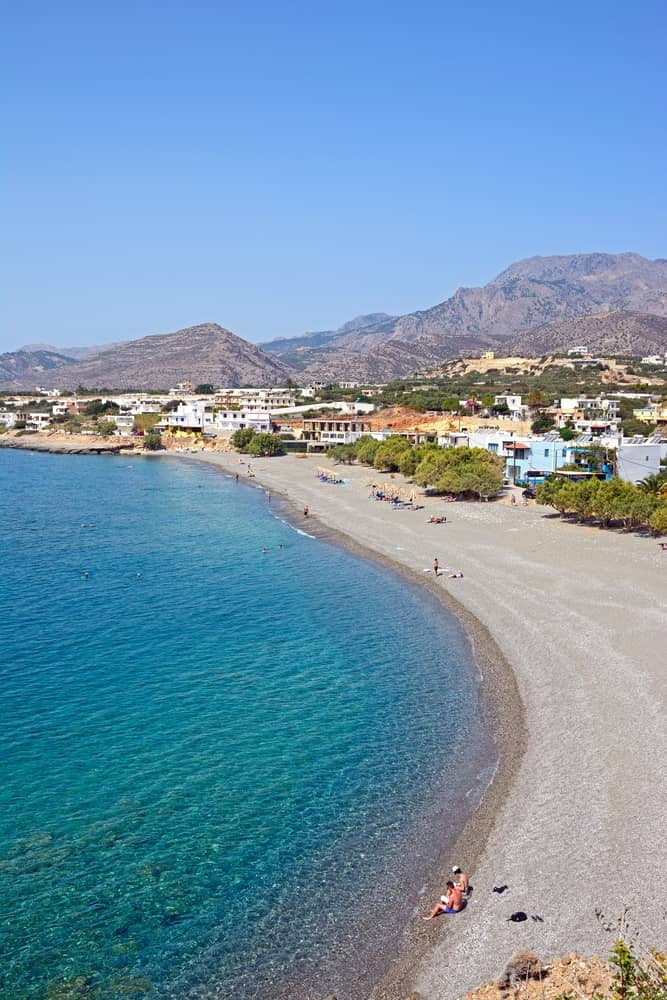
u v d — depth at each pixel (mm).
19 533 107750
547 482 105188
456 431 181625
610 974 24391
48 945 28109
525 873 30562
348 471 169250
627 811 34000
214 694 49469
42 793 37719
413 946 27359
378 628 62312
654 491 98500
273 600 71312
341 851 32875
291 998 25562
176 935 28500
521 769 38562
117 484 165750
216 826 34938
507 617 62719
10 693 49562
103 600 71875
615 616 60875
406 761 40250
